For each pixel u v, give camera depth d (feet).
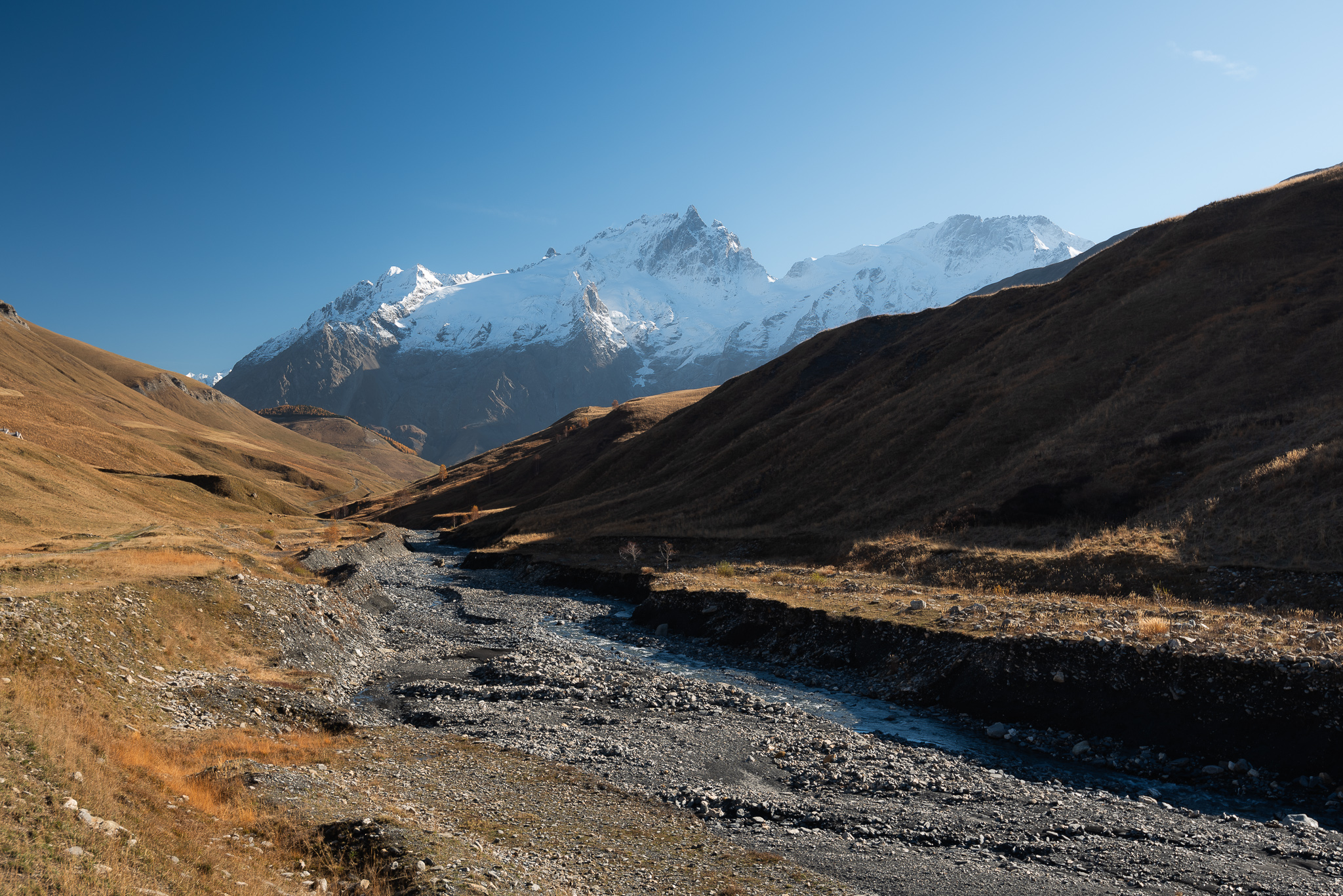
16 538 192.75
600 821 57.41
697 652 134.92
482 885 40.09
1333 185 253.44
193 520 350.84
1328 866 50.26
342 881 39.83
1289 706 72.64
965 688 94.94
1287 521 125.29
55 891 28.48
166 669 87.15
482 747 77.20
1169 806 63.10
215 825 44.42
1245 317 209.56
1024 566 144.36
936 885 47.52
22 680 62.23
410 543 415.23
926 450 242.37
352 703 96.12
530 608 186.09
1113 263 298.76
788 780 70.08
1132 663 85.15
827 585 156.25
